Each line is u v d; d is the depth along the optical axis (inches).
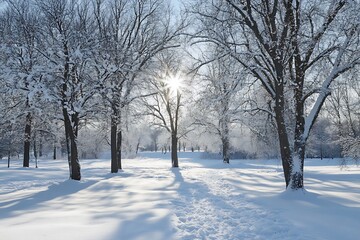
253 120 724.7
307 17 506.0
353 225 291.7
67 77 696.4
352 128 1054.4
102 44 768.9
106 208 377.7
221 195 497.4
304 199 427.8
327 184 623.5
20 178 856.3
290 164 491.2
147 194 509.4
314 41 482.9
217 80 569.3
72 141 725.9
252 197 459.5
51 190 589.0
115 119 940.0
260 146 1132.5
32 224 285.7
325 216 326.6
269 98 604.1
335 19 485.1
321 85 507.2
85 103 749.9
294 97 512.7
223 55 518.6
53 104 701.9
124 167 1418.6
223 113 605.9
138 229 272.2
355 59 469.4
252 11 545.6
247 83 537.6
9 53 661.9
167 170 1144.8
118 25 1041.5
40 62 700.7
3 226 278.2
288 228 285.6
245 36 535.5
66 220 303.9
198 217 337.1
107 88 727.1
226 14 534.9
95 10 987.9
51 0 754.2
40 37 720.3
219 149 1815.9
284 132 502.9
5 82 641.6
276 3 481.4
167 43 1130.7
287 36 503.8
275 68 500.4
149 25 1088.2
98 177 852.0
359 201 410.9
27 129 1251.2
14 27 756.0
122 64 813.9
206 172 1027.9
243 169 1210.6
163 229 275.6
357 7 462.9
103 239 241.8
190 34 533.6
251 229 289.0
